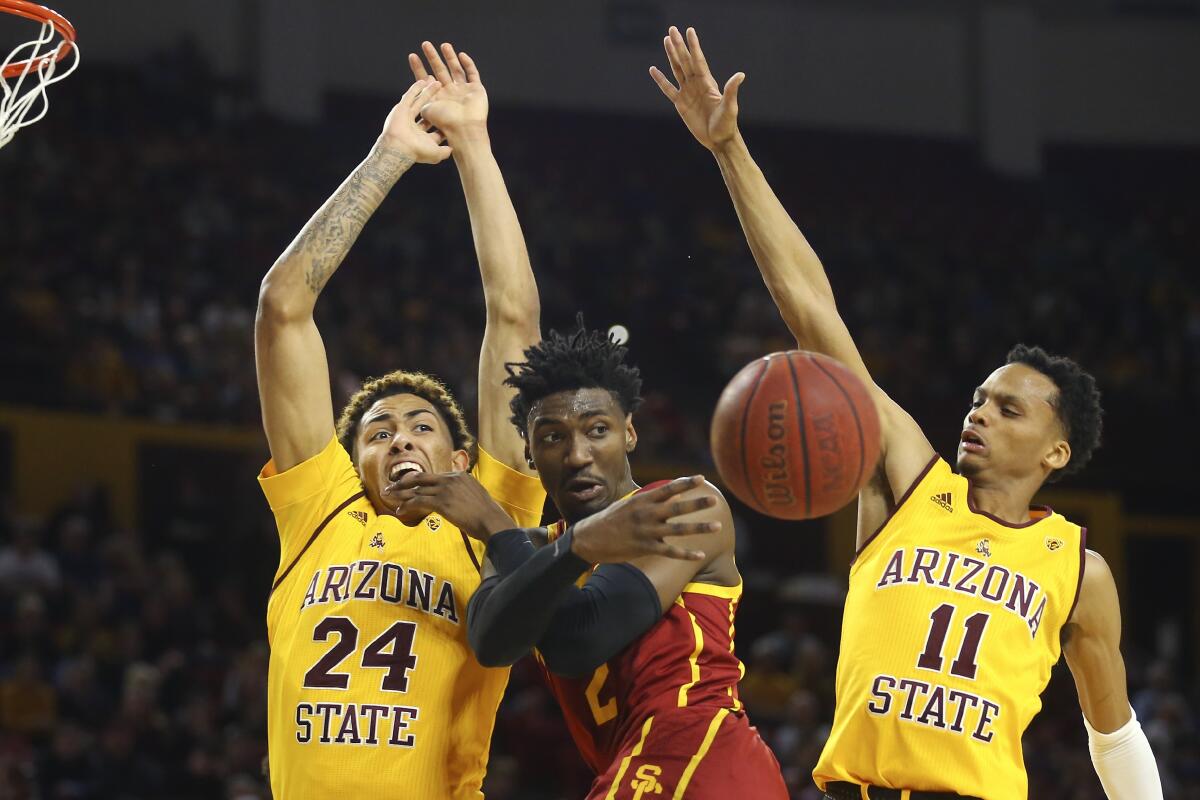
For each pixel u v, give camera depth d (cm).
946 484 382
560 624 325
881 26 2375
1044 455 385
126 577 1140
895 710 361
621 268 1981
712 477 1526
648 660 336
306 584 378
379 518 384
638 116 2258
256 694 1005
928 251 2161
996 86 2392
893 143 2352
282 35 2084
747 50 2314
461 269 1859
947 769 356
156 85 1948
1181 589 1736
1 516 1199
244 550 1262
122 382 1412
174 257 1647
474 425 1488
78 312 1487
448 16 2188
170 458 1374
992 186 2336
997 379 390
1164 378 1980
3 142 474
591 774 1084
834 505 326
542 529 370
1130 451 1777
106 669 1045
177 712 1016
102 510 1262
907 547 376
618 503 309
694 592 342
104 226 1652
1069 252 2214
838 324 391
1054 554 377
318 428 385
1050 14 2428
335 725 360
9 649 1031
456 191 2009
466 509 342
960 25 2406
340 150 2034
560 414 345
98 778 920
